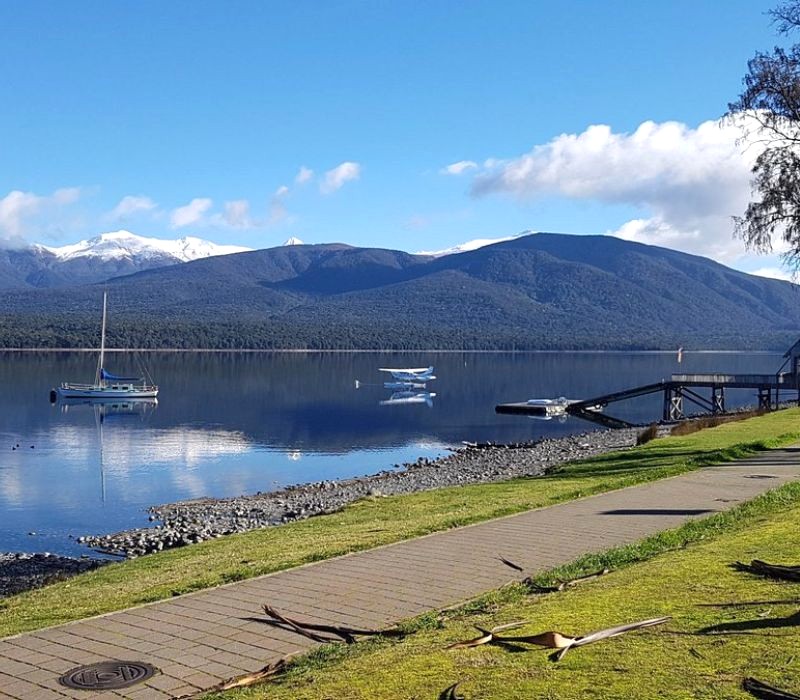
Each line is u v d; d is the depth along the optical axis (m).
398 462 45.12
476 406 84.25
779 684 4.96
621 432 53.19
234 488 36.53
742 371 168.38
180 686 6.08
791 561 8.33
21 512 30.33
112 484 37.09
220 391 101.81
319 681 5.71
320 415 73.56
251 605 8.14
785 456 20.34
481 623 6.91
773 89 24.12
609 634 6.11
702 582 7.61
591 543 10.66
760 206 25.50
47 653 6.87
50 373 128.25
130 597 8.94
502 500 15.09
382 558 9.99
